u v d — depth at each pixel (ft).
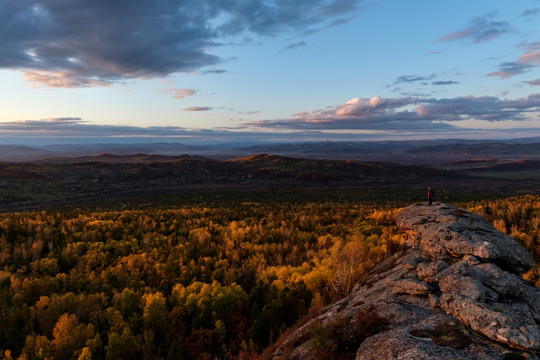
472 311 37.70
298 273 135.54
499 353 31.76
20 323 118.52
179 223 262.88
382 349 36.32
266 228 238.68
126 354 105.50
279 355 55.88
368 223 213.46
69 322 106.52
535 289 46.62
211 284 143.23
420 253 65.62
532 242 92.73
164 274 160.35
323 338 45.98
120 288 149.59
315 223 243.60
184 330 118.52
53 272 167.22
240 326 118.11
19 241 203.21
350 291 80.07
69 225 241.76
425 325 39.81
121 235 226.58
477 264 49.78
